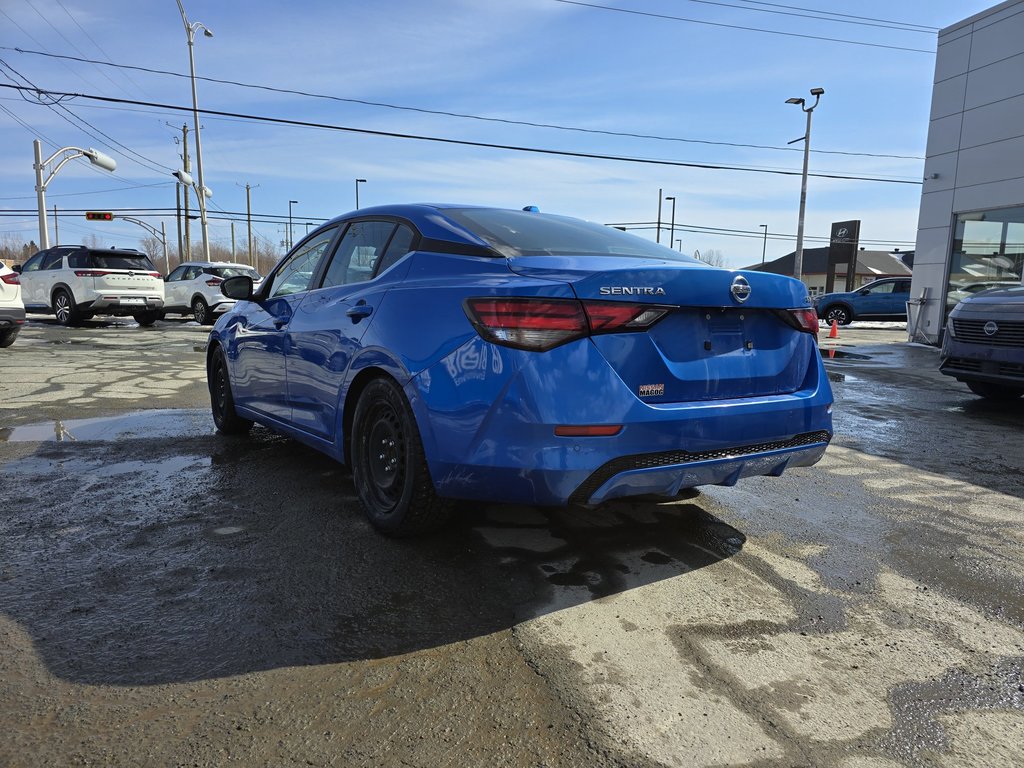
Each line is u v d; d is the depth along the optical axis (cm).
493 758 175
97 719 186
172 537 311
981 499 396
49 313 1775
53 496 364
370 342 308
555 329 247
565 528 334
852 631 242
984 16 1327
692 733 186
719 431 268
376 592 263
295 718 189
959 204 1399
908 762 176
